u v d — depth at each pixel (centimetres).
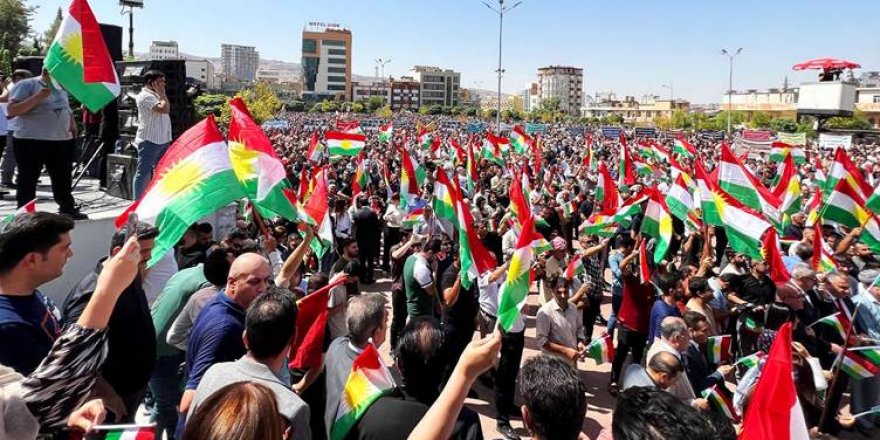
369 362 298
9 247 260
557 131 6569
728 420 259
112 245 340
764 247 691
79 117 1089
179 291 441
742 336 696
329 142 1590
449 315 618
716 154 3309
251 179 408
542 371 257
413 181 1252
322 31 16425
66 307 332
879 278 629
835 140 4078
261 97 6028
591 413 642
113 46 1103
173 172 386
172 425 443
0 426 179
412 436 197
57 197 616
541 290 738
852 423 593
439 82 17875
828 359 620
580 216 1545
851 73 6506
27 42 4122
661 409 208
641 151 2656
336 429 295
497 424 596
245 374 284
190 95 1125
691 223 1033
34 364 262
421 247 726
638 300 666
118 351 319
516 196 914
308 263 838
